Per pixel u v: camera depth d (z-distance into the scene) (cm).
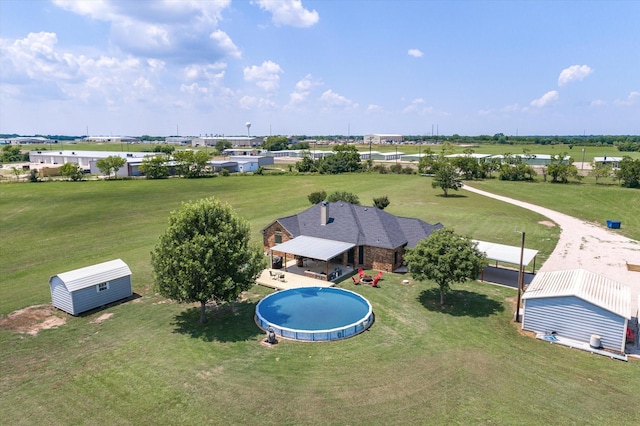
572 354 2472
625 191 9025
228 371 2275
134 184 10475
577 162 15425
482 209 7200
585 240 5178
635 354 2480
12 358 2430
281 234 4428
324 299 3353
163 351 2508
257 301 3322
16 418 1892
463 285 3684
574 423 1850
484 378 2205
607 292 2720
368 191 9412
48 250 4756
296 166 14525
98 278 3175
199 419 1877
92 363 2372
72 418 1891
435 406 1967
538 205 7669
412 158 18238
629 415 1906
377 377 2214
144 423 1853
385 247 3988
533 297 2720
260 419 1877
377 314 3064
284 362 2375
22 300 3319
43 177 11712
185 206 2948
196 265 2647
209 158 13675
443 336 2705
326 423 1848
